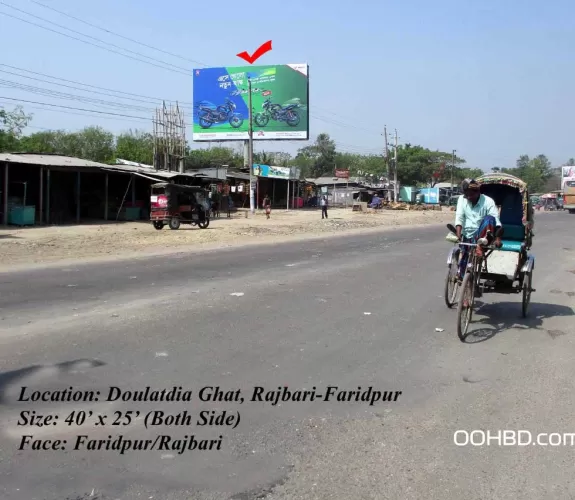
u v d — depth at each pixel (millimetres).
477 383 5395
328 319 7828
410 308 8703
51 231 22844
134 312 7957
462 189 7582
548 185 138750
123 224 28188
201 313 7969
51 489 3369
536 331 7516
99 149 63438
